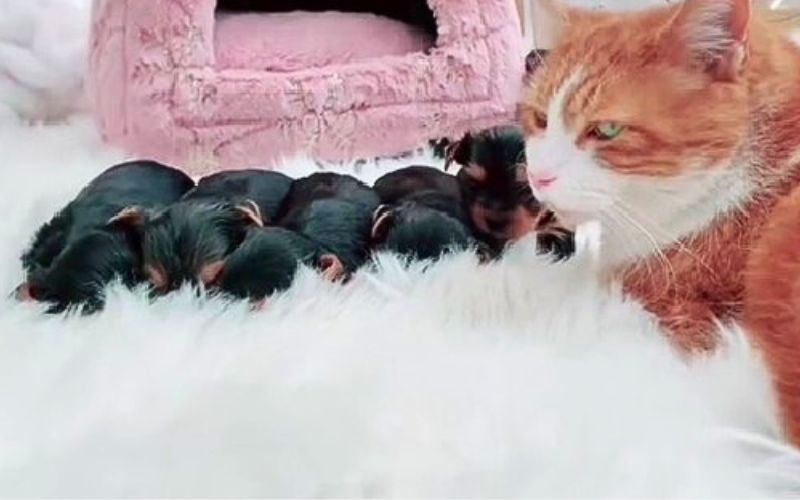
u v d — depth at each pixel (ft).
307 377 1.73
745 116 1.69
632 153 1.77
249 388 1.69
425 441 1.58
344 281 2.09
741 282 1.69
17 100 4.01
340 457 1.56
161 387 1.71
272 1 4.06
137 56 3.35
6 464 1.55
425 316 1.95
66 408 1.67
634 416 1.63
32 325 1.95
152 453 1.57
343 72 3.42
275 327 1.92
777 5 1.86
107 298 2.02
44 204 2.70
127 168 2.43
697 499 1.50
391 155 3.45
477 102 3.51
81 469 1.54
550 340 1.85
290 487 1.52
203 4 3.34
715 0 1.66
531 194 2.07
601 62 1.80
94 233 2.13
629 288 1.87
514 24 3.53
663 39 1.73
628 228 1.83
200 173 3.29
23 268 2.25
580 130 1.82
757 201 1.69
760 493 1.52
